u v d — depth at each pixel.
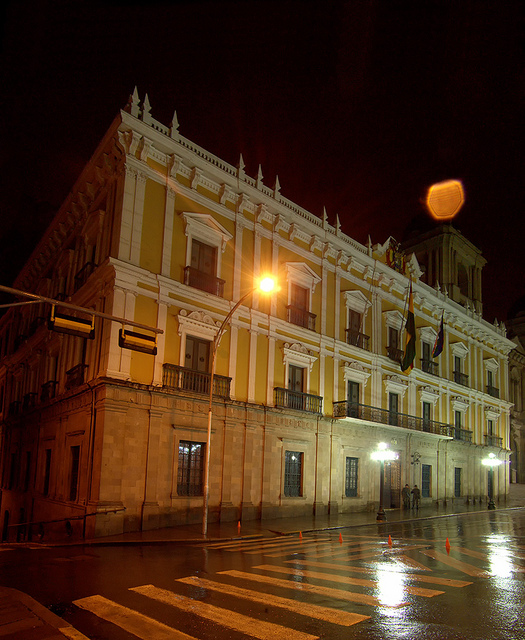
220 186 23.31
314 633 7.05
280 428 24.22
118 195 20.36
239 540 17.28
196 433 20.81
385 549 14.94
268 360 24.28
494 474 42.19
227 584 9.99
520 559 13.67
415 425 32.59
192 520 20.19
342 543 16.38
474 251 46.69
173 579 10.48
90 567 11.87
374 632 7.12
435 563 12.63
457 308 39.50
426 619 7.77
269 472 23.33
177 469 20.09
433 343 36.38
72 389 20.81
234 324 23.05
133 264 19.61
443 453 35.91
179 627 7.30
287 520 22.78
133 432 18.89
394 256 33.22
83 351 21.98
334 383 27.48
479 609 8.41
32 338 29.28
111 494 17.94
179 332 20.89
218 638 6.85
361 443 28.58
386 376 31.17
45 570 11.46
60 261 26.77
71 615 7.93
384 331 31.80
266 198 24.88
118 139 20.03
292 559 13.08
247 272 24.09
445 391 36.97
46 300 12.08
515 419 52.59
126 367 19.05
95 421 18.91
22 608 8.20
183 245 21.59
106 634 7.01
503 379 45.59
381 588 9.73
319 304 27.55
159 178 21.08
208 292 21.97
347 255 29.53
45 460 24.44
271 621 7.57
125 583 10.09
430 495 34.19
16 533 27.00
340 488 26.81
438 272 43.53
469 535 19.23
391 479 31.27
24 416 28.23
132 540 16.16
